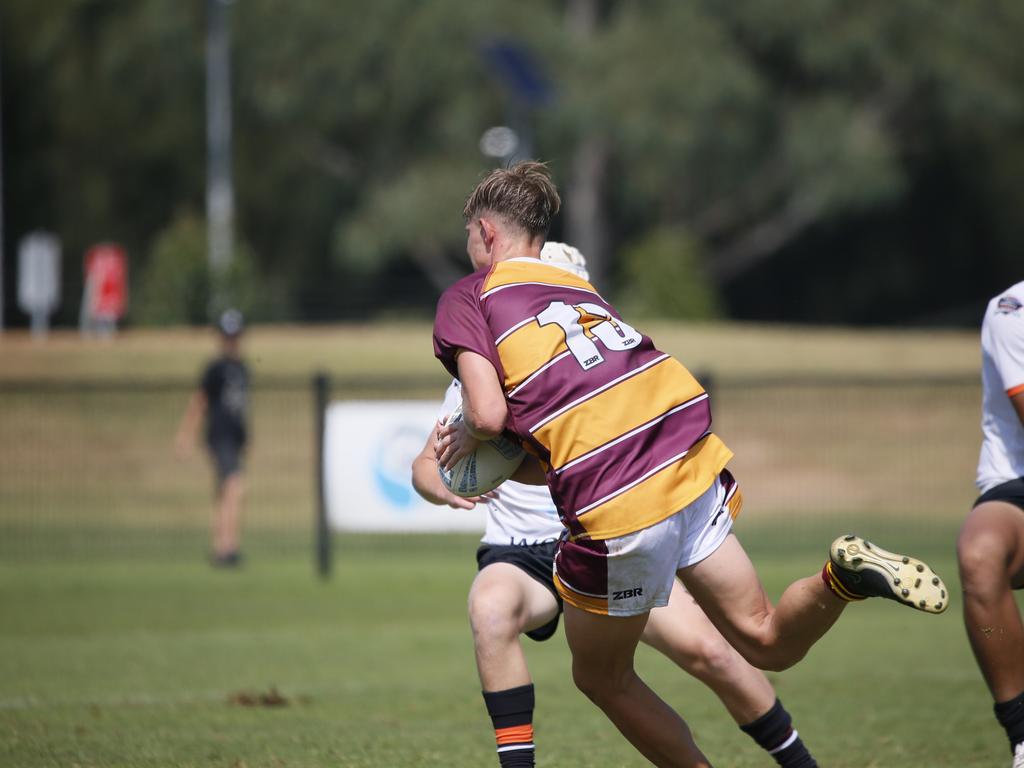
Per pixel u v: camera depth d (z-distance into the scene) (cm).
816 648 3525
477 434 1573
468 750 2269
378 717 2602
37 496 6969
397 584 4862
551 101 11406
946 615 4175
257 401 7956
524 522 1927
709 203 15950
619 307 10875
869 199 15100
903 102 15750
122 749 2283
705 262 16362
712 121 14488
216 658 3391
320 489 5138
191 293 10012
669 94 14262
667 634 1869
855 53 14550
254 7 14800
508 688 1761
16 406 8019
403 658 3391
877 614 4241
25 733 2433
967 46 14862
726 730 2478
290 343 9044
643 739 1706
